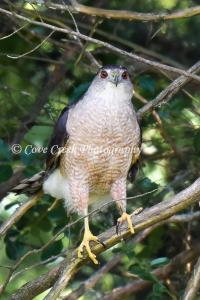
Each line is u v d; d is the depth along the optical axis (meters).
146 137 13.51
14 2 12.77
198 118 12.78
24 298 9.68
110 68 10.39
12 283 13.16
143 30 14.24
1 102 13.70
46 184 10.95
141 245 13.20
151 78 12.21
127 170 10.81
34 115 13.03
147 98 12.68
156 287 10.07
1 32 13.53
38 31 12.97
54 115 13.02
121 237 9.50
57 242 11.49
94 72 12.55
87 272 13.39
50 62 13.30
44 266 13.16
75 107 10.61
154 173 13.14
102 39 13.62
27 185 10.98
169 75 12.57
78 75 13.30
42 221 12.07
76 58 13.07
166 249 12.97
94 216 11.95
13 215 10.66
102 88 10.30
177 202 9.05
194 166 12.70
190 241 12.51
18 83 14.13
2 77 13.94
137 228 9.36
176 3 13.98
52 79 13.27
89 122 10.31
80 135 10.39
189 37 14.63
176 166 13.10
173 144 12.24
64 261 9.63
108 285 13.39
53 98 13.64
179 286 12.04
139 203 12.31
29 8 12.76
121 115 10.36
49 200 11.86
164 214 9.14
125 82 10.39
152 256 12.77
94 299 13.15
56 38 13.57
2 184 12.52
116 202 10.86
